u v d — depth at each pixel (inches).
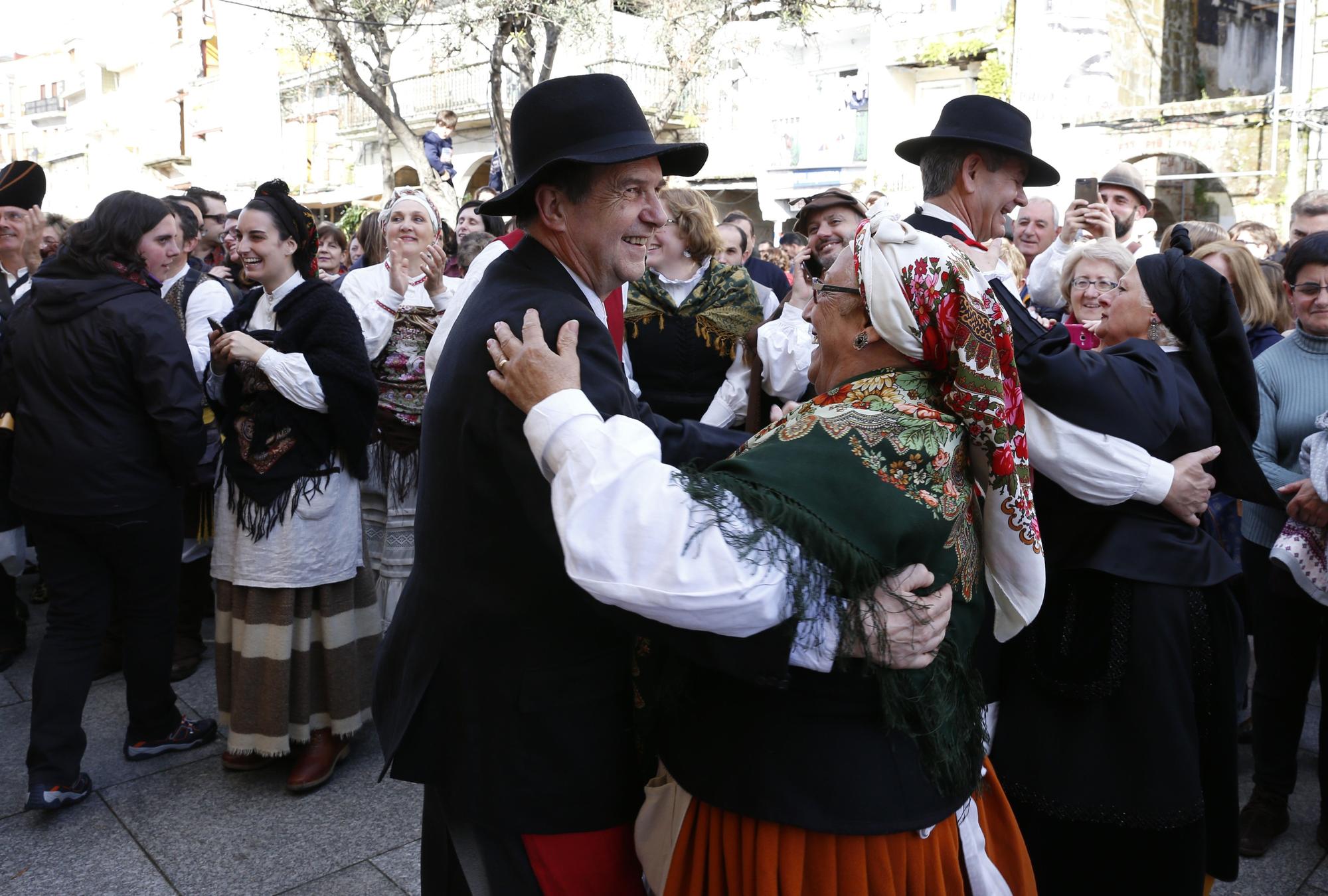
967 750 60.4
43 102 1903.3
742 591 50.7
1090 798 82.0
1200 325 88.4
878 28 655.1
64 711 121.2
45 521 120.6
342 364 122.9
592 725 63.4
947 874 60.5
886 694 55.6
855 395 59.2
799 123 724.0
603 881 64.7
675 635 54.0
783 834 56.6
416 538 67.7
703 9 624.7
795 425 59.1
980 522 63.2
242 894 106.3
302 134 1021.2
